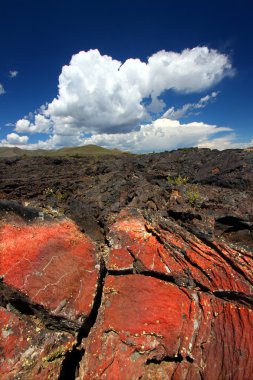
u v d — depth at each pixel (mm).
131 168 25141
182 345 9656
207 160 20641
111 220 14680
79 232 12633
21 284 10180
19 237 11336
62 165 33375
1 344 9227
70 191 20062
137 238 12109
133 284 11000
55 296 10227
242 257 10508
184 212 13094
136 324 9977
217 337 9602
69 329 10086
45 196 18797
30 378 8812
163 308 10266
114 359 9414
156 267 11203
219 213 12875
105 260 12344
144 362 9500
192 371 9383
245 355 9070
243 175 16062
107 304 10680
